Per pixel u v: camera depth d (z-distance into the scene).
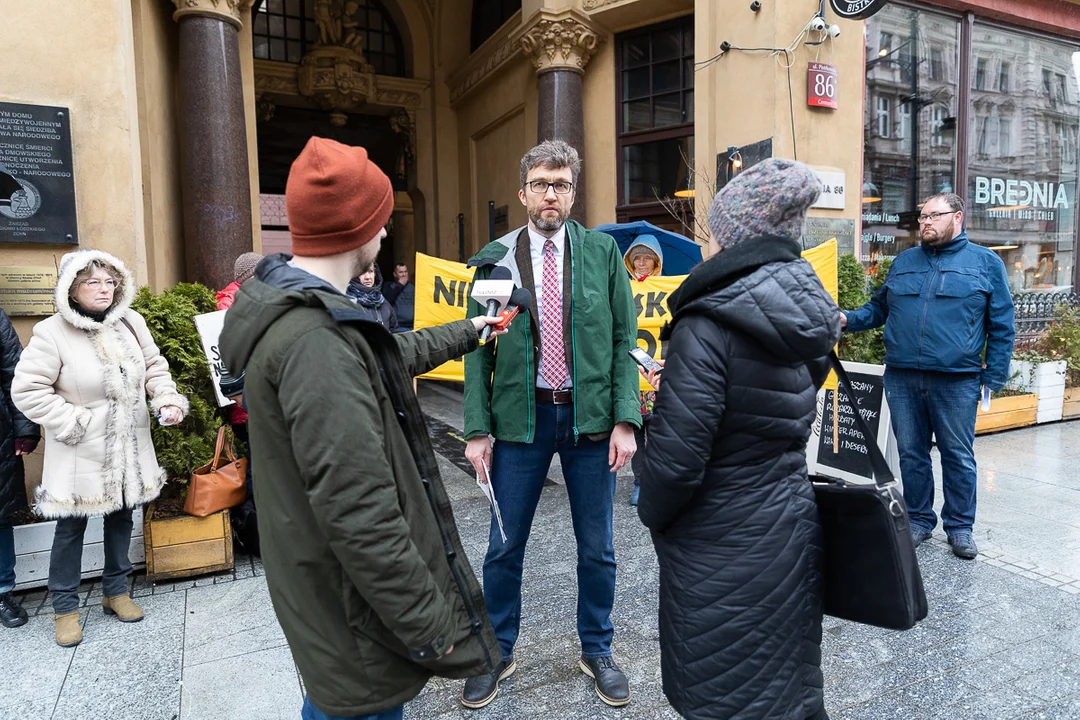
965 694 2.42
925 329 3.67
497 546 2.43
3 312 3.09
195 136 5.68
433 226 11.52
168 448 3.52
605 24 7.57
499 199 9.99
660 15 7.33
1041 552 3.66
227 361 1.33
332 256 1.36
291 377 1.20
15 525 3.46
